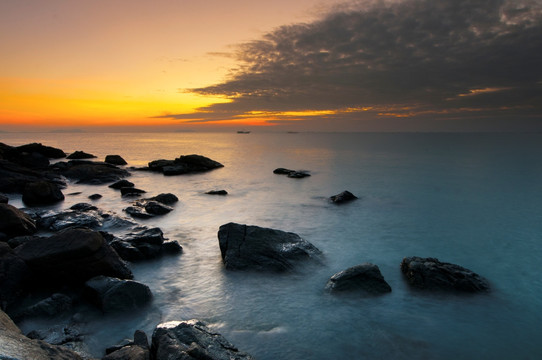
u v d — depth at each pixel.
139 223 18.45
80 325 8.80
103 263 11.10
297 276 12.25
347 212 22.64
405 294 10.82
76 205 20.81
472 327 9.11
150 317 9.43
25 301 10.16
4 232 15.07
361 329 8.92
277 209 23.52
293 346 8.15
